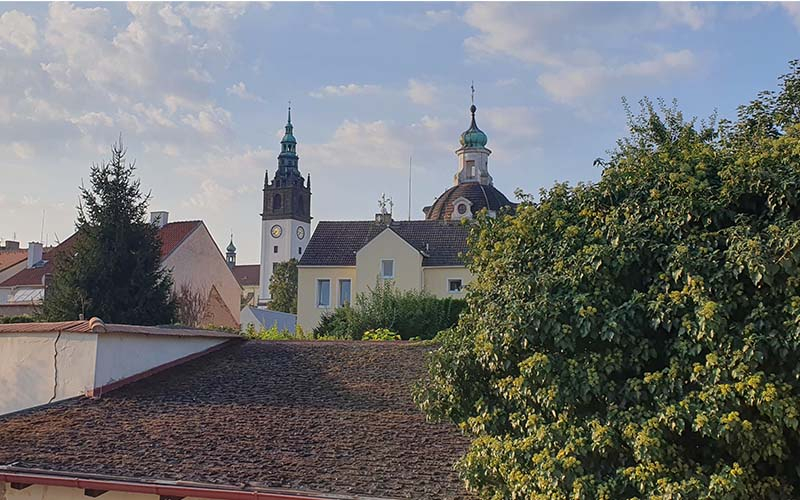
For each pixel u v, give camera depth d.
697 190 6.59
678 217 6.55
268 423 10.98
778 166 6.41
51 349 13.06
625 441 6.11
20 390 13.12
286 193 113.12
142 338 13.84
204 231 42.09
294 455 9.61
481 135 58.78
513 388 6.73
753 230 6.16
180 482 8.71
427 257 40.38
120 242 30.83
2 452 9.89
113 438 10.41
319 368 14.40
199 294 41.25
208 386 13.15
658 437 5.79
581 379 6.32
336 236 43.88
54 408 11.99
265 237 113.44
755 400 5.48
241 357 15.38
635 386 6.20
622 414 6.14
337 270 41.53
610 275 6.58
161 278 32.22
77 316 29.94
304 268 41.91
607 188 7.40
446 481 8.66
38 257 48.62
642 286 6.68
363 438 10.26
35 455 9.74
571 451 6.16
